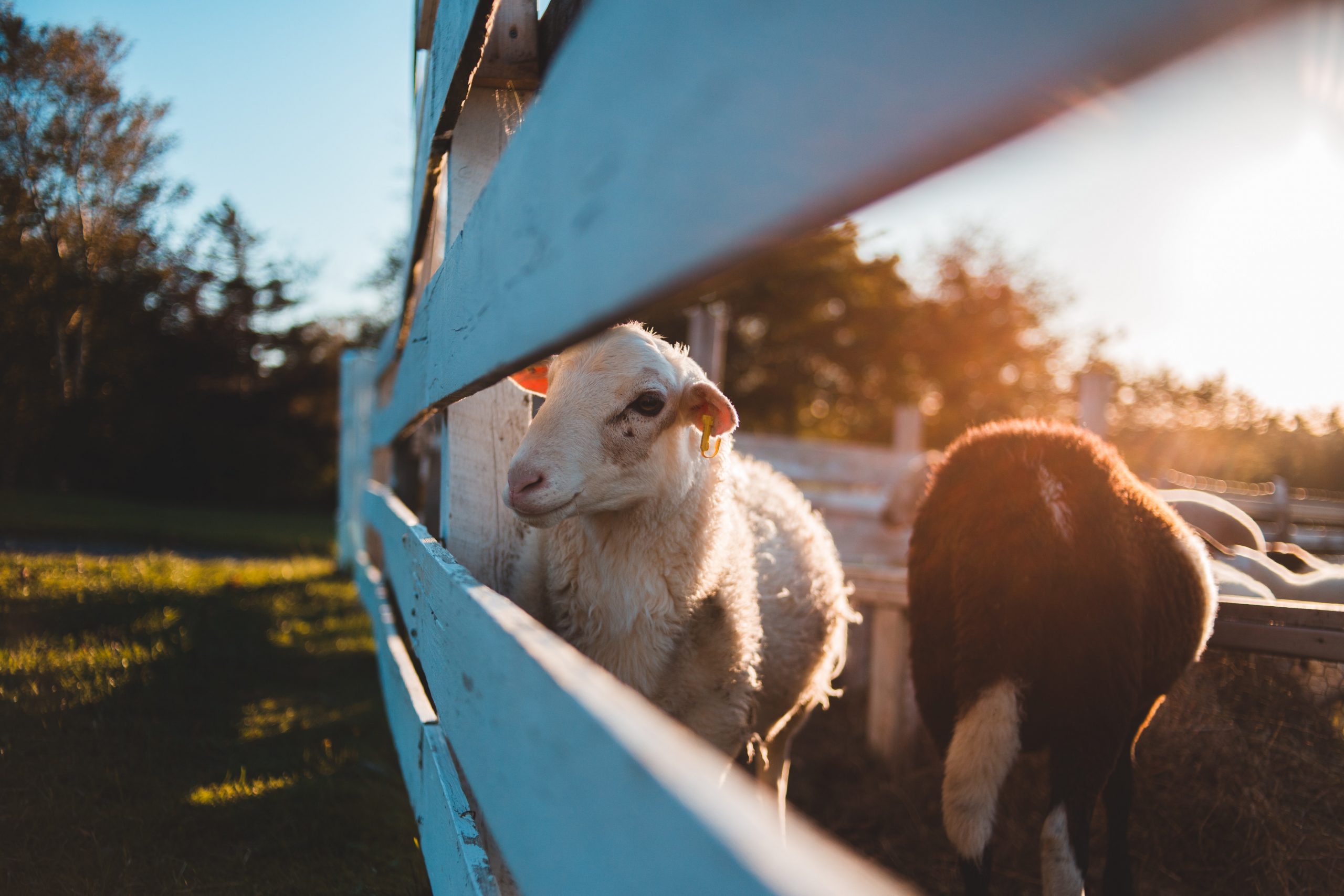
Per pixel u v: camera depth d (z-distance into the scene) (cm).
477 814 168
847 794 401
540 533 243
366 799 314
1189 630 264
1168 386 3072
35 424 892
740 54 60
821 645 318
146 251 921
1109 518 241
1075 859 217
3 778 280
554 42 218
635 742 62
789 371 2639
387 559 396
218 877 247
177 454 2238
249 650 501
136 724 344
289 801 302
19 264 787
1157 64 39
